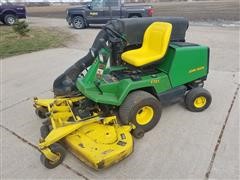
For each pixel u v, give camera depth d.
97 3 13.66
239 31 11.67
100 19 13.84
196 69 4.43
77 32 12.86
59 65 7.33
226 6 27.56
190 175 3.20
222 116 4.43
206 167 3.31
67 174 3.29
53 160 3.34
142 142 3.82
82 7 14.02
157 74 4.19
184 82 4.38
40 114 4.43
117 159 3.22
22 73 6.79
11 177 3.28
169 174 3.23
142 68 4.21
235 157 3.46
